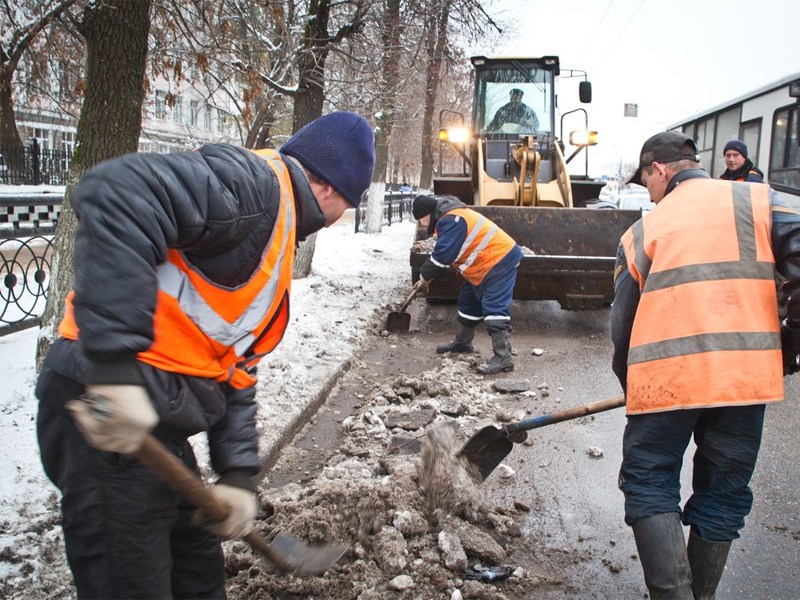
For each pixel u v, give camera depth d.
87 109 4.25
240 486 1.88
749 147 12.73
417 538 3.13
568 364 6.39
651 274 2.58
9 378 4.64
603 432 4.68
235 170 1.65
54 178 16.80
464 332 6.64
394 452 4.11
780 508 3.64
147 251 1.46
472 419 4.86
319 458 4.18
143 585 1.67
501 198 9.14
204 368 1.73
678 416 2.52
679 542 2.43
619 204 23.91
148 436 1.46
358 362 6.17
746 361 2.42
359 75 9.64
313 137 1.93
